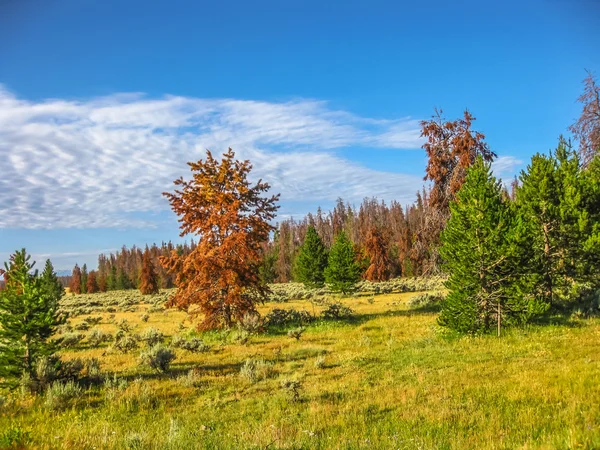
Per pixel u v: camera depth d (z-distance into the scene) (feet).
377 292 151.43
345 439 22.40
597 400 25.23
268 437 22.84
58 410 29.68
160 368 40.32
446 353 44.11
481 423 23.62
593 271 62.44
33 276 37.55
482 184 55.72
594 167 73.41
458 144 86.28
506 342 47.09
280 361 45.14
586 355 37.96
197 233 75.77
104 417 28.27
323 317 77.30
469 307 51.70
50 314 36.14
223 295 73.82
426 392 30.96
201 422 27.27
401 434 23.08
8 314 35.22
